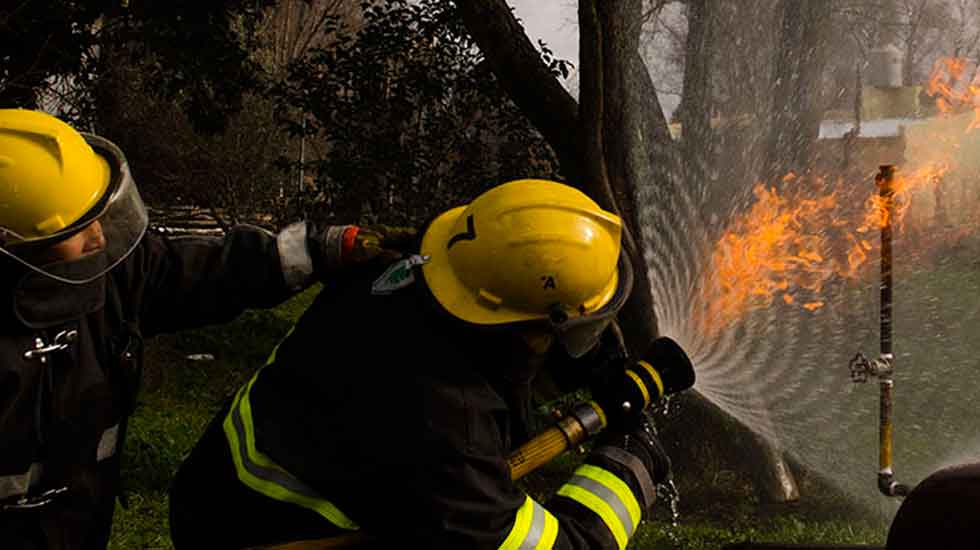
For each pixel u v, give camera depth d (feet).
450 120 32.48
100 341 7.27
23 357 6.77
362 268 7.70
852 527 17.60
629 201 18.29
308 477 6.51
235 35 32.07
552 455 7.17
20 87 27.89
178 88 32.04
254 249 7.95
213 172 45.44
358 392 6.48
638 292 17.19
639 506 7.06
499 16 20.74
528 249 6.60
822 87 19.51
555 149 20.49
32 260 6.64
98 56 33.99
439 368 6.51
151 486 19.47
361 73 31.94
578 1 18.63
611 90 18.62
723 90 19.02
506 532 6.38
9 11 27.43
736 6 19.07
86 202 6.75
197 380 30.63
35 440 6.87
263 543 6.88
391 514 6.38
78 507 7.19
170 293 7.79
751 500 19.11
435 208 32.53
